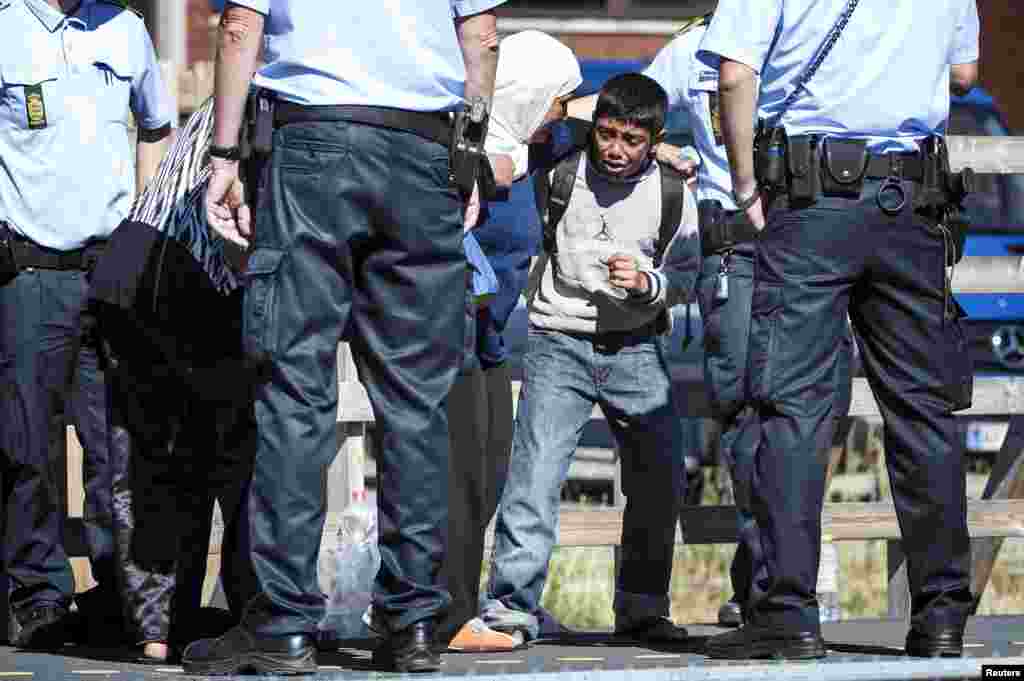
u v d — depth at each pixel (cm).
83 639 1020
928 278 916
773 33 909
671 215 1034
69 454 1174
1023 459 1330
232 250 898
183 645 947
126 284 911
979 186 2069
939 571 923
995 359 1866
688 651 999
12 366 1023
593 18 2959
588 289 1030
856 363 1402
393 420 855
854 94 903
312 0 830
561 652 998
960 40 989
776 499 908
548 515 1024
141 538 941
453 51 858
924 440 919
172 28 2633
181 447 941
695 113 1112
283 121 834
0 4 1037
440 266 855
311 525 836
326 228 826
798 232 907
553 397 1036
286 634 838
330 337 835
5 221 1025
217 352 930
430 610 862
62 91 1033
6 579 1092
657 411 1046
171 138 1115
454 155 849
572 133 1055
